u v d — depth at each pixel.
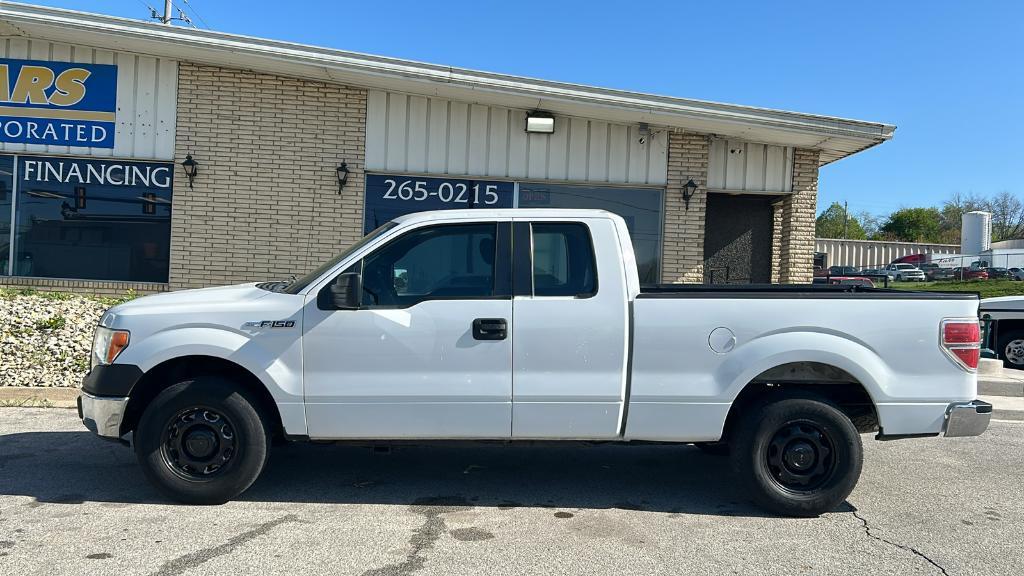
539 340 4.40
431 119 10.61
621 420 4.47
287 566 3.66
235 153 10.40
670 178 10.84
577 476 5.40
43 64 10.21
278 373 4.38
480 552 3.91
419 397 4.38
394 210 10.70
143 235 10.52
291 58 9.39
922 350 4.47
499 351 4.39
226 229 10.43
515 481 5.24
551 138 10.77
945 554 4.01
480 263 4.55
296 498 4.74
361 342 4.38
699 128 10.42
